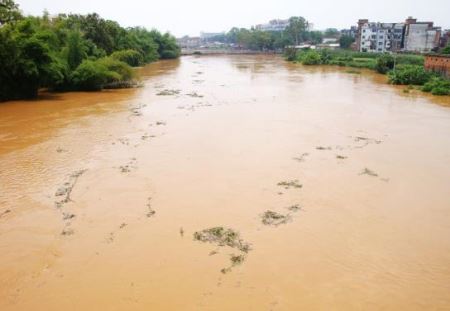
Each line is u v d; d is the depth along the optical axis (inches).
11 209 639.1
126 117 1288.1
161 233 567.8
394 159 880.9
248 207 646.5
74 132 1097.4
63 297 437.1
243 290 446.9
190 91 1894.7
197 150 932.0
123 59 2751.0
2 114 1314.0
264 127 1154.7
